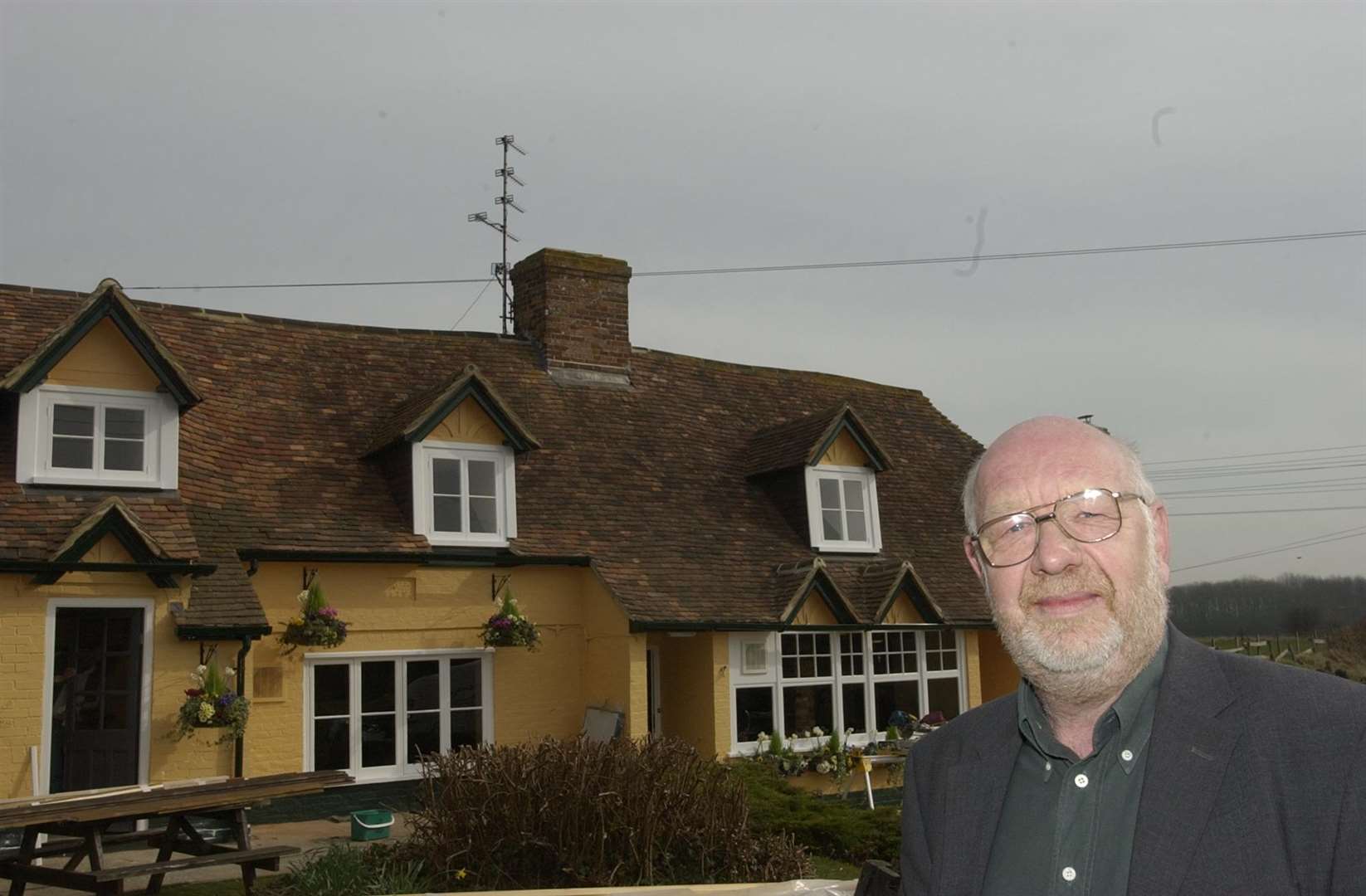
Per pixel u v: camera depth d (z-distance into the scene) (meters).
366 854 9.55
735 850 9.25
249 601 12.93
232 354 16.38
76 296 15.26
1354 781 2.42
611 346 19.66
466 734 15.22
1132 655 2.80
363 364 17.38
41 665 11.77
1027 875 2.78
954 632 18.72
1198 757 2.60
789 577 16.92
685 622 15.38
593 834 8.78
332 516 14.66
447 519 15.34
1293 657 28.23
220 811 9.43
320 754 14.14
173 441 13.36
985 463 3.14
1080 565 2.84
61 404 12.84
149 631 12.34
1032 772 2.96
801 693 16.97
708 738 15.91
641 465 18.09
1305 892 2.42
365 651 14.52
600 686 15.68
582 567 16.14
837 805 12.49
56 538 11.96
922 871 3.08
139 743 12.17
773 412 21.12
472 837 8.87
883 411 22.84
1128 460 3.01
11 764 11.46
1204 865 2.49
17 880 8.80
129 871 8.32
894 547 19.27
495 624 15.02
